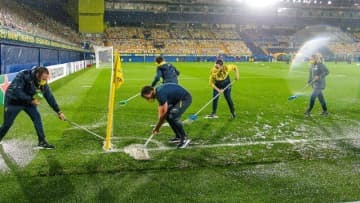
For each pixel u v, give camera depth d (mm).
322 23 75750
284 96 14820
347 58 66125
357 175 5312
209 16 71062
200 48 65750
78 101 12789
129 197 4465
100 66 41094
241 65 49844
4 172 5301
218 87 9805
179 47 64750
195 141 7223
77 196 4484
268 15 72875
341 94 15852
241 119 9664
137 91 16250
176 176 5203
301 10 74000
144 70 34281
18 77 6199
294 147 6867
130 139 7336
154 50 62375
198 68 38281
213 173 5348
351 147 6898
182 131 6770
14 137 7418
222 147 6793
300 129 8477
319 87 10031
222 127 8602
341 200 4402
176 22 70125
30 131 7988
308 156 6281
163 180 5043
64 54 30297
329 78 25812
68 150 6477
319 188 4781
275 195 4551
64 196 4480
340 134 7977
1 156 6082
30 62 18688
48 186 4793
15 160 5871
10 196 4465
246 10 71625
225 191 4664
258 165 5750
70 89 16719
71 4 58188
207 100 13344
